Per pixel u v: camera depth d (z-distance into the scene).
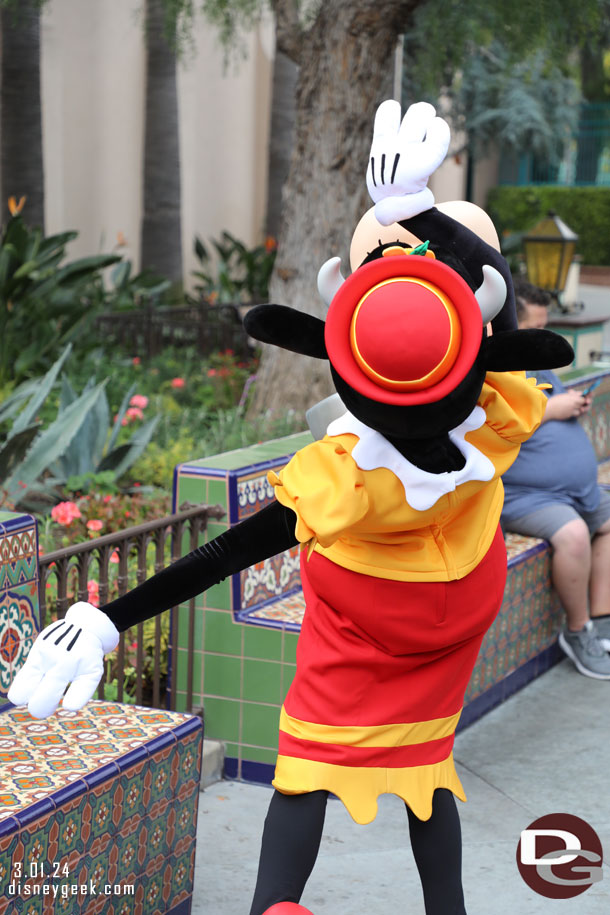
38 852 2.43
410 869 3.39
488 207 27.98
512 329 2.44
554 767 4.10
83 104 15.28
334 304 2.18
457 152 16.91
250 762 3.92
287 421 7.52
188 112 16.58
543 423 4.83
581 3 7.81
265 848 2.43
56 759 2.68
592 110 28.20
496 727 4.44
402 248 2.37
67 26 14.94
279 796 2.46
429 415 2.18
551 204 27.33
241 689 3.90
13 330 9.33
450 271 2.13
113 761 2.67
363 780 2.44
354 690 2.44
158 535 3.75
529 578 4.72
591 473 4.89
